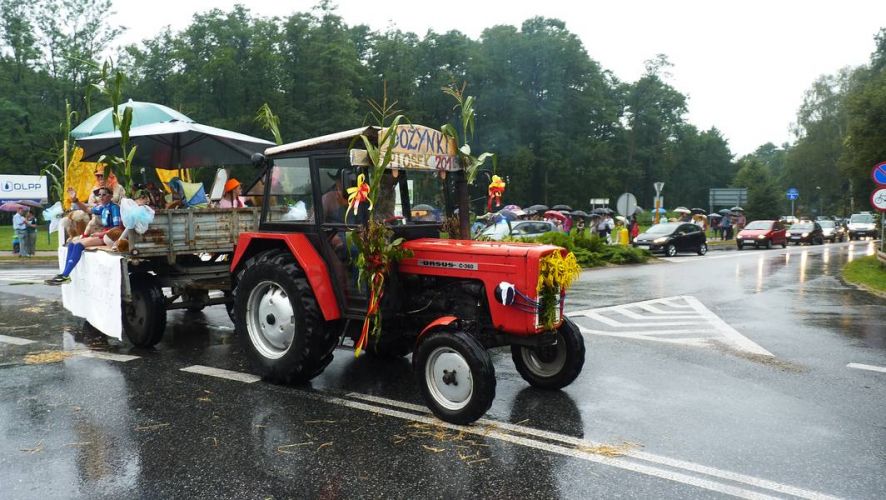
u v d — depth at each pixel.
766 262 21.16
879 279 14.51
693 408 5.19
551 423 4.82
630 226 29.22
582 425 4.78
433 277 5.34
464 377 4.74
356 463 4.05
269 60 48.22
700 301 11.59
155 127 8.96
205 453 4.20
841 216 65.31
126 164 7.66
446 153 5.83
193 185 9.06
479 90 66.56
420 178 5.74
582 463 4.05
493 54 67.88
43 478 3.82
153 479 3.81
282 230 6.01
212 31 48.59
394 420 4.87
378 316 5.16
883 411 5.11
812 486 3.72
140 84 50.94
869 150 20.98
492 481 3.79
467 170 6.01
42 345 7.45
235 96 48.31
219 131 9.36
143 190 8.13
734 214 48.91
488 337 5.09
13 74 52.22
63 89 50.62
